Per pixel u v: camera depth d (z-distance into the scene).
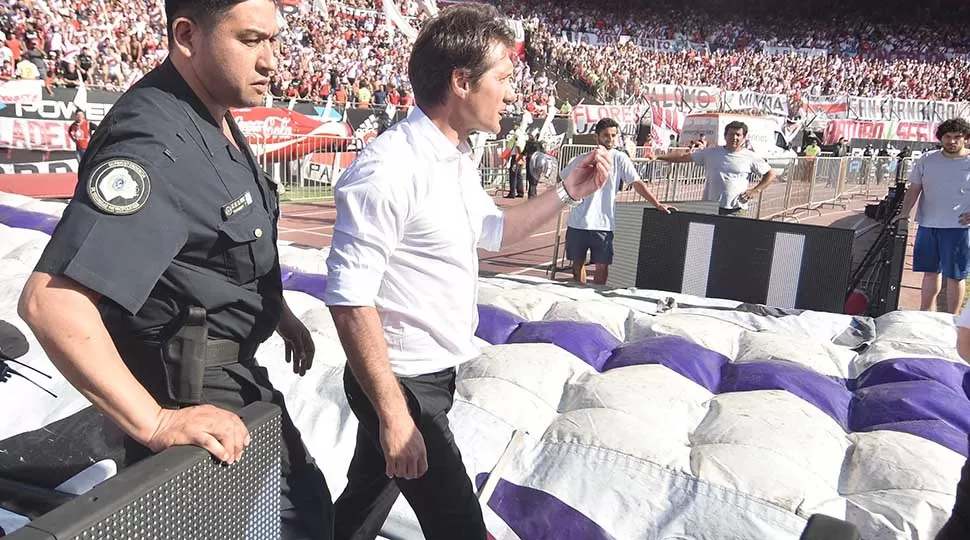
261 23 1.46
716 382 3.48
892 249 5.19
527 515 2.64
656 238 5.27
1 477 2.46
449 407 1.99
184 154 1.40
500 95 1.77
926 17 38.97
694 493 2.57
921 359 3.49
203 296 1.47
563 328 3.92
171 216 1.36
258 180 1.62
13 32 13.30
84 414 2.88
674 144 23.02
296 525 1.66
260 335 1.65
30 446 2.64
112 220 1.26
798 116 28.16
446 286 1.82
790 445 2.76
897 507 2.42
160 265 1.33
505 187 16.42
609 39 32.78
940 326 3.93
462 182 1.88
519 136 15.05
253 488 1.41
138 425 1.25
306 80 17.16
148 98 1.42
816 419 2.98
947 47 38.16
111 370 1.25
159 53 16.33
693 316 4.15
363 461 2.09
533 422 3.08
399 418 1.68
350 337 1.66
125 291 1.27
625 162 6.04
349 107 14.41
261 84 1.52
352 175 1.70
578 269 6.58
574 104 26.08
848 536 1.33
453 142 1.82
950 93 34.38
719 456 2.70
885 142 26.75
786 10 38.31
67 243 1.24
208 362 1.54
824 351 3.76
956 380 3.35
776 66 33.97
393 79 20.53
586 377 3.44
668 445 2.82
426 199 1.74
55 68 13.48
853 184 16.03
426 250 1.78
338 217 1.70
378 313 1.82
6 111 10.54
